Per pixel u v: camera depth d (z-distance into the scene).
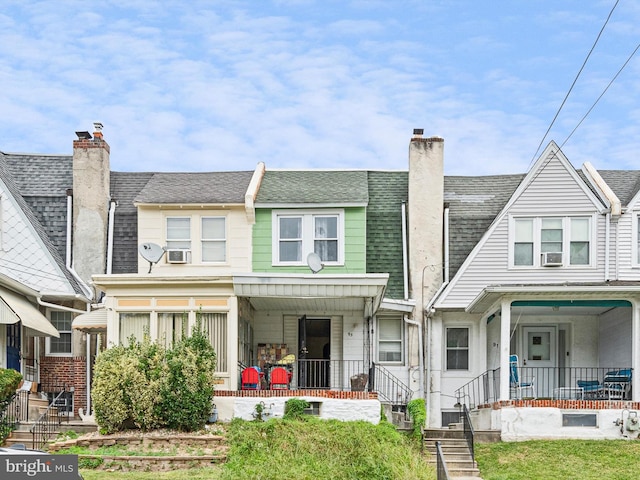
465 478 22.59
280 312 30.81
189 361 24.58
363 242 30.73
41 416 25.02
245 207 30.58
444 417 30.70
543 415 26.23
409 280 31.69
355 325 30.92
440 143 32.50
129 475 21.00
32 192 32.97
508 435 26.14
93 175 32.50
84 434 24.55
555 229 30.77
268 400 25.64
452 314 31.20
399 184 34.41
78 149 32.66
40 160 34.50
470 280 30.86
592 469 23.03
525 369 31.19
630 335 28.16
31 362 29.66
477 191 34.25
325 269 30.61
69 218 32.22
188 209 30.83
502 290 26.70
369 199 33.66
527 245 30.83
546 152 31.05
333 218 30.94
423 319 31.16
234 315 26.31
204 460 22.17
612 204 30.34
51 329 27.34
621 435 26.00
